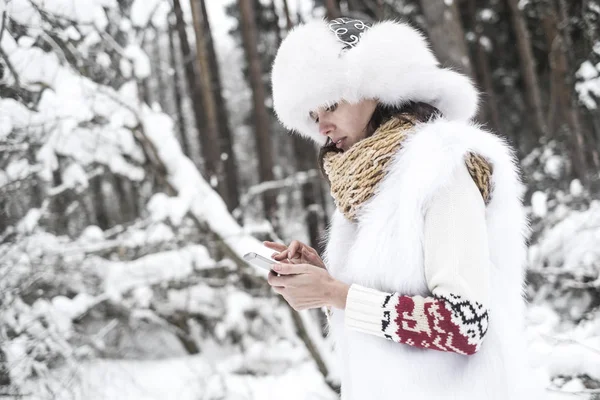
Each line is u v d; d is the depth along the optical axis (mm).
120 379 3920
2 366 3279
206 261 4301
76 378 3418
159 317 4945
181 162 3988
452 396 1001
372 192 1067
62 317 3764
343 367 1232
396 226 1009
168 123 3951
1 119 3158
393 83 1125
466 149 1004
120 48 3662
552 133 6230
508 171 1085
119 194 6672
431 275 956
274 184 6477
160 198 3846
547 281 4016
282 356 4523
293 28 1256
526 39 8023
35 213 3777
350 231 1212
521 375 1083
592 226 3943
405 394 1026
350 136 1190
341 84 1141
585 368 2207
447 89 1162
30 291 3816
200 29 6305
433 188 965
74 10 3275
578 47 4895
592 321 3018
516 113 9672
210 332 5137
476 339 923
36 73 3293
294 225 8609
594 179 4789
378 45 1127
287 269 1062
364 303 983
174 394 3842
